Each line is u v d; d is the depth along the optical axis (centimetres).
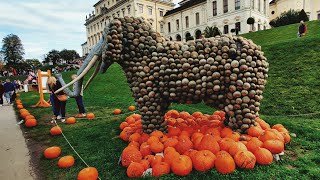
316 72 840
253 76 381
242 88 380
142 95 416
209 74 383
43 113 898
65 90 526
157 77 408
